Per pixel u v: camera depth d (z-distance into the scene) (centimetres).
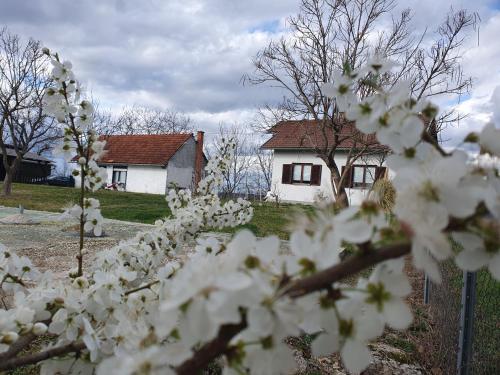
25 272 165
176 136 3020
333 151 717
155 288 146
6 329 126
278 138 2259
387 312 74
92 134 201
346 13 762
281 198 2233
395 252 67
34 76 1666
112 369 74
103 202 1662
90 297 146
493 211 63
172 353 69
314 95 745
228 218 335
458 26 721
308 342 322
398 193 68
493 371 299
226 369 71
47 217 1078
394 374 292
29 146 1928
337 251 69
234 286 58
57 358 140
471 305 274
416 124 85
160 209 1425
